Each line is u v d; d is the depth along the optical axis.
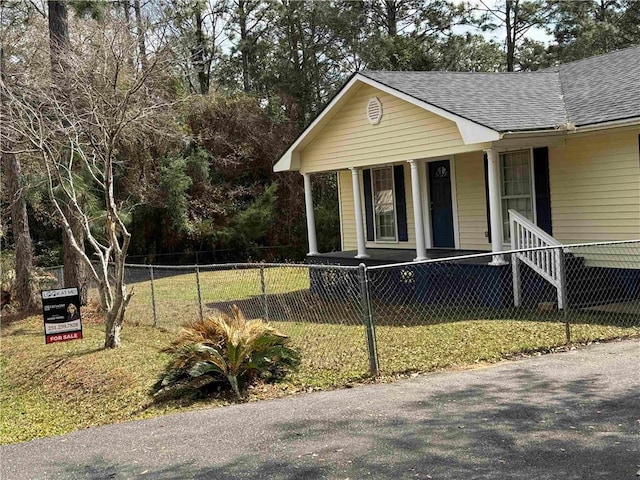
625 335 8.27
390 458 4.52
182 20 22.75
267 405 6.34
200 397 6.95
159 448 5.30
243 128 25.47
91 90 11.94
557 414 5.19
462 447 4.60
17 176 15.76
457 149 11.45
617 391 5.75
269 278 17.84
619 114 10.12
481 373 6.88
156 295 15.86
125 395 7.49
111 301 10.50
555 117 11.20
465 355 7.74
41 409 7.85
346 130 14.12
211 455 4.98
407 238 15.35
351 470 4.37
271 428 5.52
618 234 10.88
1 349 11.65
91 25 14.56
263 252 25.12
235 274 19.92
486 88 13.01
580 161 11.34
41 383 9.05
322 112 14.28
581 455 4.27
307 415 5.80
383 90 12.63
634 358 6.99
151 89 14.40
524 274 10.92
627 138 10.59
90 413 7.17
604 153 10.95
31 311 15.70
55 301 10.43
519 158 12.41
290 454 4.81
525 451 4.42
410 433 5.02
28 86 12.86
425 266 12.12
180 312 13.18
